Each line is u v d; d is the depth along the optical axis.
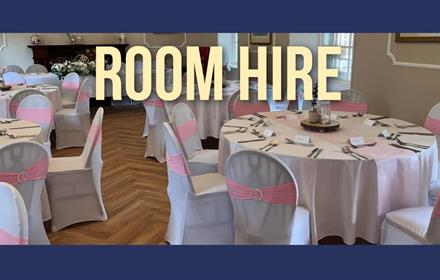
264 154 1.85
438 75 3.54
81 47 8.49
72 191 2.96
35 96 3.77
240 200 2.01
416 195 2.32
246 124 3.06
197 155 3.26
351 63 5.12
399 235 2.11
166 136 2.41
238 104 4.03
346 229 2.24
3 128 3.11
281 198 1.90
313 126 2.82
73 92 6.41
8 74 6.32
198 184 2.59
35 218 2.34
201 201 2.38
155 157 4.69
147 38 9.06
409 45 3.84
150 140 4.71
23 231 1.36
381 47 4.22
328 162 2.19
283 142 2.53
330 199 2.25
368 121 3.02
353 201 2.21
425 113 3.72
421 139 2.57
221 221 2.41
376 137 2.63
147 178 4.05
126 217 3.15
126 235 2.86
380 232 2.24
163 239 2.78
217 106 4.75
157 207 3.34
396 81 4.05
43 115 3.78
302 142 2.50
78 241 2.77
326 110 2.91
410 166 2.26
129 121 7.00
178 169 2.36
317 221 2.27
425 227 2.02
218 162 2.97
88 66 7.88
